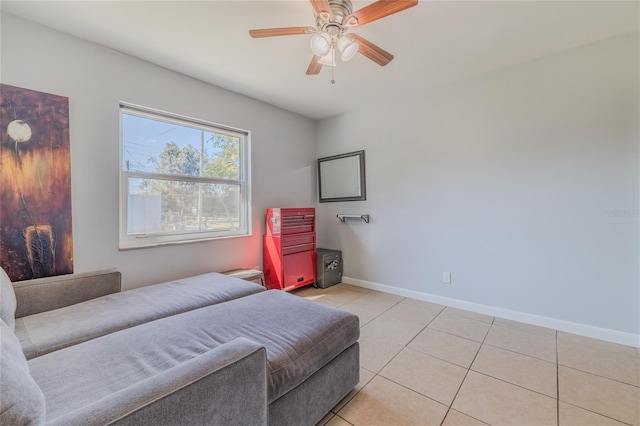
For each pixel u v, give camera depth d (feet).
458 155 9.14
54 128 6.38
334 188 12.65
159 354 3.66
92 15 5.95
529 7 5.73
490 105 8.51
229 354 2.89
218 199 9.82
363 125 11.63
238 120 10.15
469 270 9.02
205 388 2.53
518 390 5.14
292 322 4.75
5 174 5.81
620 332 6.76
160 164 8.39
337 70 8.41
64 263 6.47
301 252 11.18
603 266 6.95
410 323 8.10
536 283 7.86
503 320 8.24
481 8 5.75
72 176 6.63
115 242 7.29
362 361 6.15
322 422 4.45
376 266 11.36
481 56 7.63
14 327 4.25
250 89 9.78
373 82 9.25
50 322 4.69
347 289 11.46
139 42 6.97
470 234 8.96
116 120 7.33
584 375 5.54
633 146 6.58
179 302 5.77
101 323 4.69
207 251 9.27
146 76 7.86
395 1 4.62
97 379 3.13
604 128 6.89
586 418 4.45
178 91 8.54
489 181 8.56
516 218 8.13
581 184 7.19
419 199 10.06
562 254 7.48
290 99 10.73
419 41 6.92
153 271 8.01
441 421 4.44
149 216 8.11
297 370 3.82
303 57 7.66
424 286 10.02
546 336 7.19
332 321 4.85
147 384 2.37
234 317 4.88
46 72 6.31
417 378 5.54
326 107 11.60
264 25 6.33
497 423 4.38
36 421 1.90
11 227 5.86
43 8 5.74
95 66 6.98
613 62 6.77
